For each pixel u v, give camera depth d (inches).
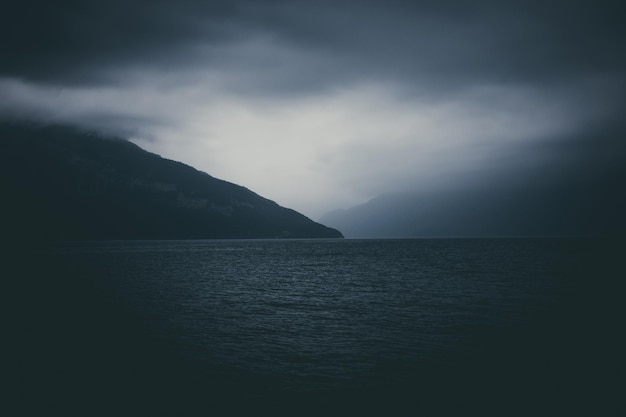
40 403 569.3
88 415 533.0
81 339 933.8
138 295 1651.1
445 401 574.6
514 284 1856.5
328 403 571.8
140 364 747.4
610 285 1744.6
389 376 677.3
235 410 549.3
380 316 1209.4
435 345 868.0
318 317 1208.2
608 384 625.3
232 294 1705.2
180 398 589.9
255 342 912.3
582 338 894.4
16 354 809.5
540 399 576.1
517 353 795.4
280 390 619.2
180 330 1034.1
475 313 1213.7
